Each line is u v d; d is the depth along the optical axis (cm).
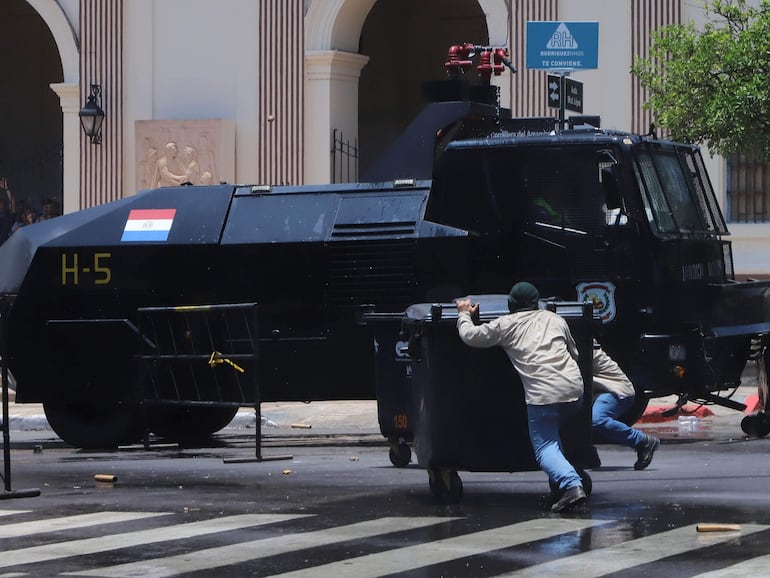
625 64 3897
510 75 4012
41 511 1833
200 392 2611
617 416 2117
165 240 2638
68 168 4491
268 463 2345
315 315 2566
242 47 4306
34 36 5625
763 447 2434
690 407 3039
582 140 2452
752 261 3759
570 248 2448
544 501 1847
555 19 3972
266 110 4278
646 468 2155
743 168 3781
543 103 3988
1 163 5525
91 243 2675
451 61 2775
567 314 1808
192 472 2230
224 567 1443
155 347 2630
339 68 4250
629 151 2434
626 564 1416
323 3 4225
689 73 3109
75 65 4478
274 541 1580
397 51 5209
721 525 1598
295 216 2595
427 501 1862
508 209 2475
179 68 4375
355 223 2553
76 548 1561
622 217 2428
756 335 2566
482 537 1584
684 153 2605
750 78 3073
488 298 1869
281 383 2588
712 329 2475
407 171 2588
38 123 5638
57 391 2698
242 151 4309
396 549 1523
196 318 2605
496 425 1794
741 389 3453
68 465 2372
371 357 2548
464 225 2495
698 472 2100
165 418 2758
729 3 3416
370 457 2425
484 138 2503
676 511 1734
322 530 1647
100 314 2673
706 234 2561
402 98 5209
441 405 1803
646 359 2422
